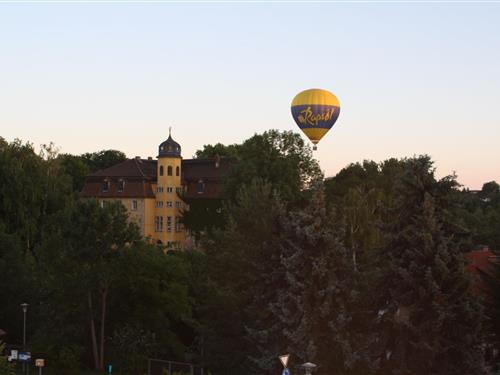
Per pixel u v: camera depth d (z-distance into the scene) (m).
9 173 98.19
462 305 44.75
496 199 170.88
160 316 68.00
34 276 76.88
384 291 47.22
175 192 149.00
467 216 107.06
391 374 46.84
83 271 66.12
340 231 49.84
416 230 46.12
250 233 60.28
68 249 66.00
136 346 65.75
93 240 66.06
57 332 67.06
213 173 148.62
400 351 45.97
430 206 46.09
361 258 59.00
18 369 65.50
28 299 75.81
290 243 49.12
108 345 68.69
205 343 56.41
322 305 47.03
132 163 155.50
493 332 50.31
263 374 50.88
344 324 46.97
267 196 62.03
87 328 69.62
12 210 97.69
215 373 56.12
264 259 53.16
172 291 67.62
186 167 152.75
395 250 47.34
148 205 149.88
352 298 47.44
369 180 119.38
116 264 67.06
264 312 51.53
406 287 45.97
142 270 67.50
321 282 48.12
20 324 75.81
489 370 46.00
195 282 72.19
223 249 62.28
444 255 45.25
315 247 48.69
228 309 55.38
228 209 81.00
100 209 66.88
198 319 69.19
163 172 149.25
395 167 118.75
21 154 103.50
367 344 47.22
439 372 45.03
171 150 149.00
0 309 75.75
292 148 121.69
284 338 49.06
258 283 53.06
